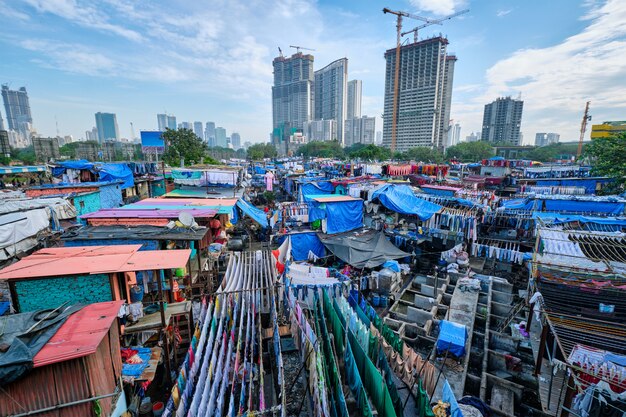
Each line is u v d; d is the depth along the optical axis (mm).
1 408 5906
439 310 17641
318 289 15086
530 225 23469
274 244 27219
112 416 7133
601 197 25734
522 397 11906
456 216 22609
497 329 16422
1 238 13953
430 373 10703
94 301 9242
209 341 9945
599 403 8203
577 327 9734
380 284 19031
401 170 51062
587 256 13531
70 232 13828
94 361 6633
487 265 24156
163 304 9938
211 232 17719
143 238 13164
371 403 10164
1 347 5973
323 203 24359
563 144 153375
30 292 8930
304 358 11336
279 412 8672
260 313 13508
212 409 8219
